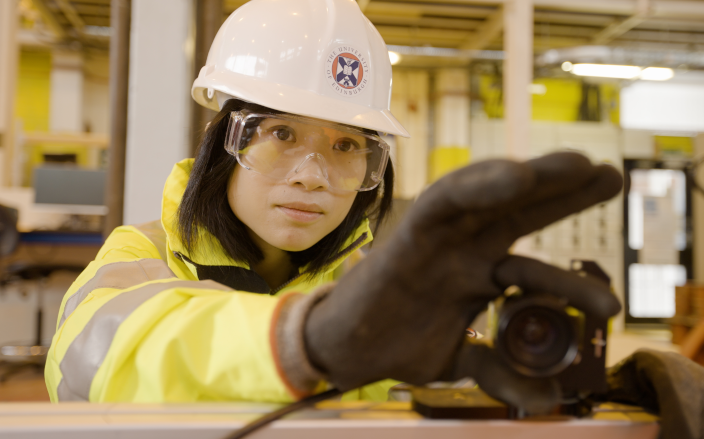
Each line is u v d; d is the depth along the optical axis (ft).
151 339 1.28
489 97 27.27
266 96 2.13
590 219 21.40
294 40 2.25
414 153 26.53
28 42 25.88
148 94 7.70
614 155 22.76
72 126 26.96
